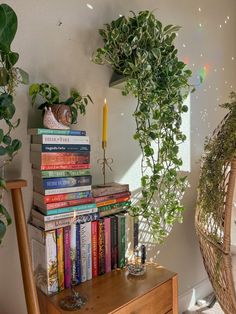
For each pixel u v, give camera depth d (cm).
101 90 124
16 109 100
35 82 104
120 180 133
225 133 119
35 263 102
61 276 99
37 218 100
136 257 123
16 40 99
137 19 111
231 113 122
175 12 155
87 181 107
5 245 100
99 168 125
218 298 133
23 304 105
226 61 195
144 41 110
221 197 116
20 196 93
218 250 118
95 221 109
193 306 176
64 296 95
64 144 101
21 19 100
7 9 80
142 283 104
